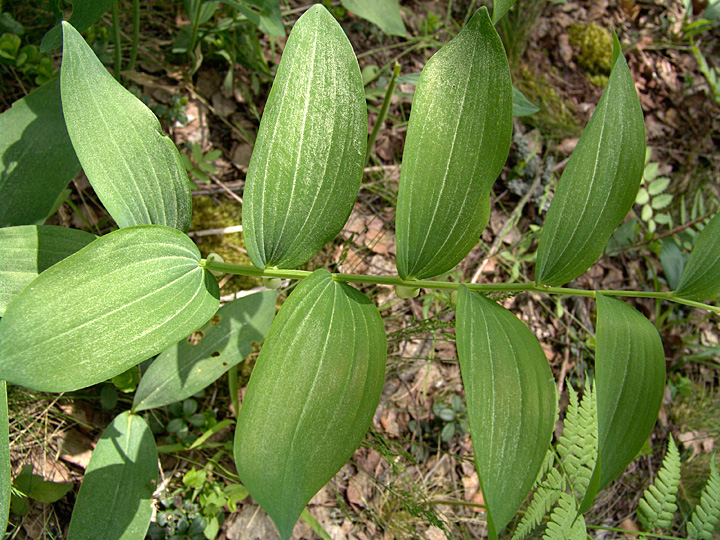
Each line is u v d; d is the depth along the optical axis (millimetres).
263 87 562
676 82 780
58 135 319
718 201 699
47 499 350
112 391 388
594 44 728
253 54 527
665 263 596
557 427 536
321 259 501
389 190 559
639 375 251
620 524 516
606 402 245
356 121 251
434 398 502
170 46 526
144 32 523
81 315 211
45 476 369
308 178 254
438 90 246
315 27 239
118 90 259
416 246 265
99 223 445
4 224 304
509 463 218
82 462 382
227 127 531
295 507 209
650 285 645
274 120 242
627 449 244
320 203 259
